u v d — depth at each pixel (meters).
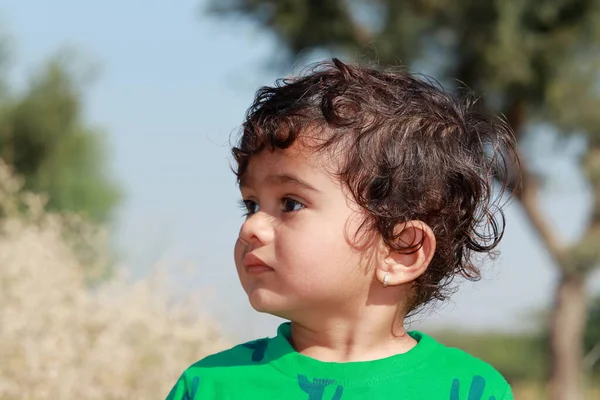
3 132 15.38
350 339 3.28
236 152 3.33
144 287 7.00
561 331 15.10
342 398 3.16
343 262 3.21
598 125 14.08
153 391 6.52
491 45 13.48
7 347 5.97
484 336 19.94
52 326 6.43
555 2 13.27
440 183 3.40
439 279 3.47
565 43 13.57
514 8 13.41
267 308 3.24
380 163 3.26
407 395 3.17
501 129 4.05
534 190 14.88
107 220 16.62
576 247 14.38
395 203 3.28
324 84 3.41
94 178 16.48
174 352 6.81
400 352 3.31
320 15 14.42
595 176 14.09
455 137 3.51
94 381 6.24
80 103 15.87
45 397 5.81
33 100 15.53
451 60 14.09
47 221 8.62
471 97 5.23
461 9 13.53
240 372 3.30
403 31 13.90
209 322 7.12
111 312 6.81
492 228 3.81
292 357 3.25
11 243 7.54
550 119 14.48
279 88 3.43
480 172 3.62
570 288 15.03
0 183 9.55
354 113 3.31
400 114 3.38
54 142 15.70
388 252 3.29
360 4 14.47
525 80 13.63
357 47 14.42
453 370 3.26
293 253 3.19
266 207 3.26
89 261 8.29
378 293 3.29
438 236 3.40
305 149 3.22
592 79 14.05
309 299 3.21
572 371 15.12
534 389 17.88
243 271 3.29
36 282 6.87
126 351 6.52
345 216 3.21
